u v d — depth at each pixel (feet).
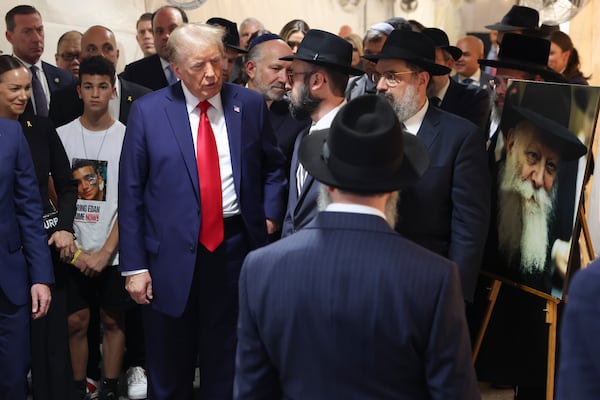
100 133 12.25
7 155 9.93
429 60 9.34
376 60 10.63
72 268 12.03
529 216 9.87
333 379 5.45
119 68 19.30
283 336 5.57
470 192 9.17
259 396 5.86
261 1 21.93
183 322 10.29
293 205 9.87
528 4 15.29
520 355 10.96
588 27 18.22
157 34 15.56
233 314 10.49
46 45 17.98
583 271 4.46
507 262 10.28
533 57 11.60
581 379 4.27
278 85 12.12
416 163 5.88
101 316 12.33
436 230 9.30
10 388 10.25
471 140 9.27
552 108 9.52
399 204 9.16
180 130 9.93
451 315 5.40
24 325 10.27
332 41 9.80
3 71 10.69
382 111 5.65
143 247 10.10
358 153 5.48
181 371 10.50
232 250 10.30
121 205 10.07
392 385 5.43
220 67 9.82
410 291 5.35
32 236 10.24
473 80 18.45
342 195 5.69
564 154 9.34
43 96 15.31
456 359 5.41
